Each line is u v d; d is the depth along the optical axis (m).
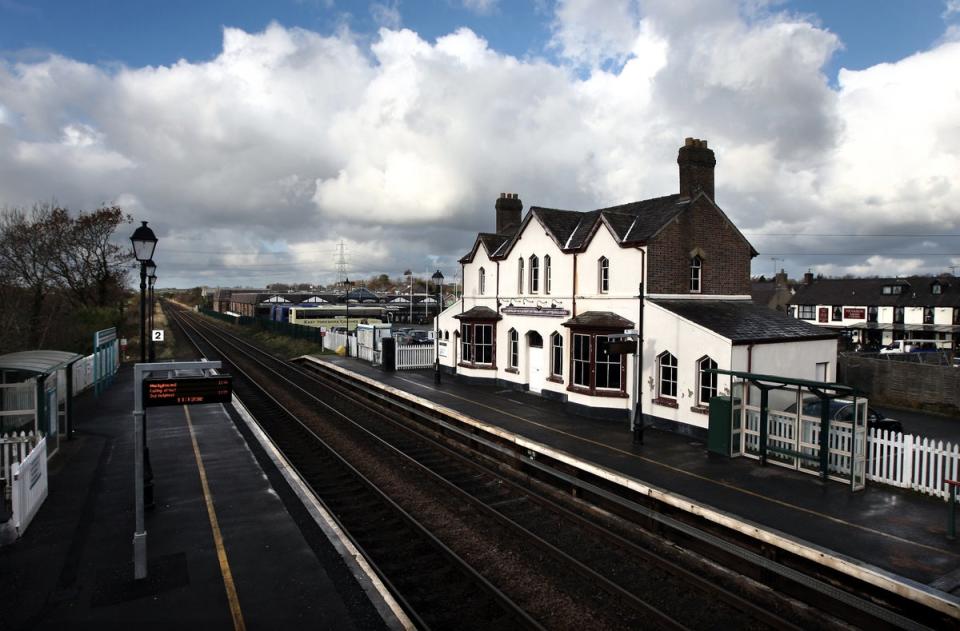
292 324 55.75
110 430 18.17
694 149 20.33
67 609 7.86
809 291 66.25
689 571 9.59
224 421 19.55
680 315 17.58
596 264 21.00
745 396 14.75
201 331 75.06
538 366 23.98
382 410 24.02
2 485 11.72
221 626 7.49
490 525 11.90
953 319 53.34
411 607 8.53
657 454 14.96
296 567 9.10
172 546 9.81
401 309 80.69
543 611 8.66
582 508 13.12
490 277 27.38
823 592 8.63
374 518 12.35
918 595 7.93
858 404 12.59
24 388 15.32
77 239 44.00
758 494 11.91
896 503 11.46
